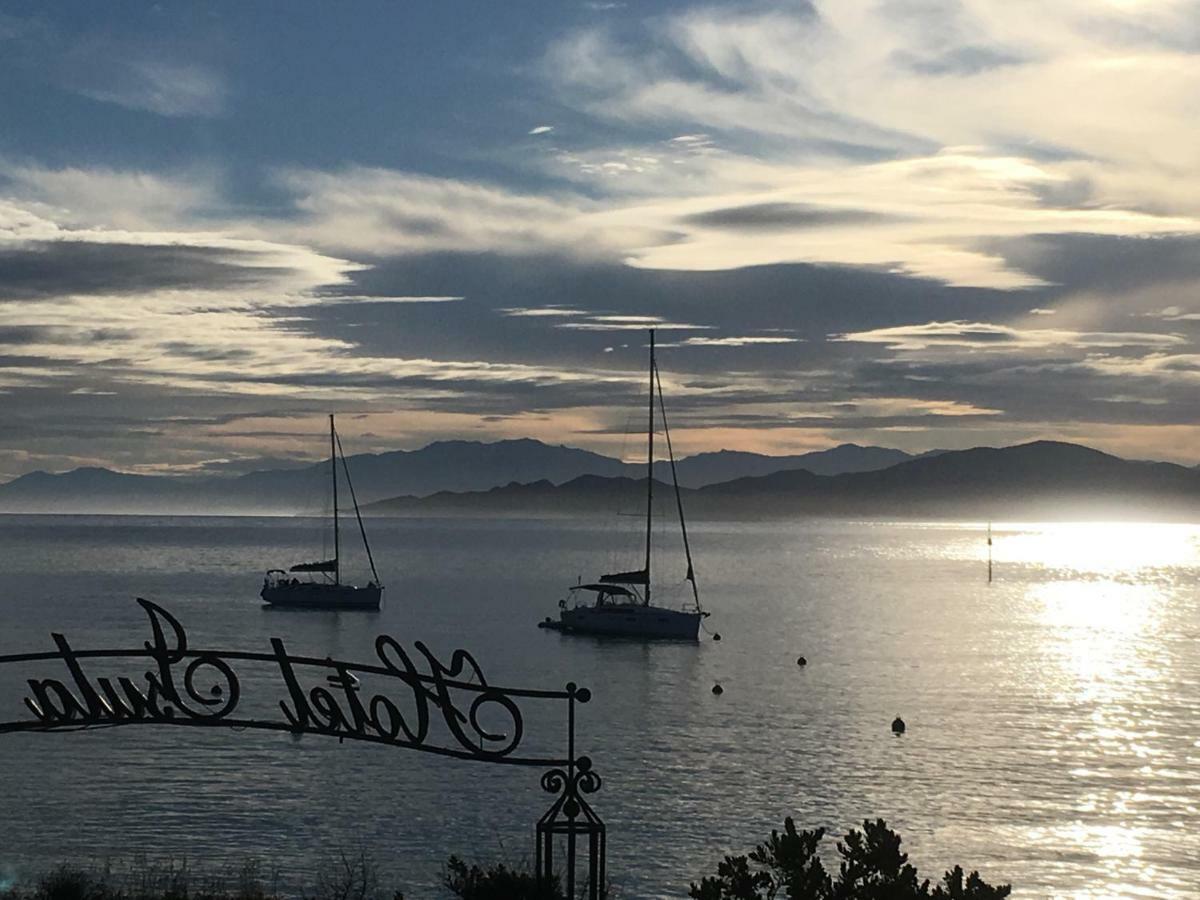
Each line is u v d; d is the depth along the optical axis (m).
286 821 40.19
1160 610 137.88
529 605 141.75
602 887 18.70
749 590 172.25
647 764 50.44
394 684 71.50
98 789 43.75
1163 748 54.28
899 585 183.12
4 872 33.47
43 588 162.00
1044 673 81.69
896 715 63.69
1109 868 37.22
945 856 38.12
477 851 37.19
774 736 57.34
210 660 18.17
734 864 15.91
